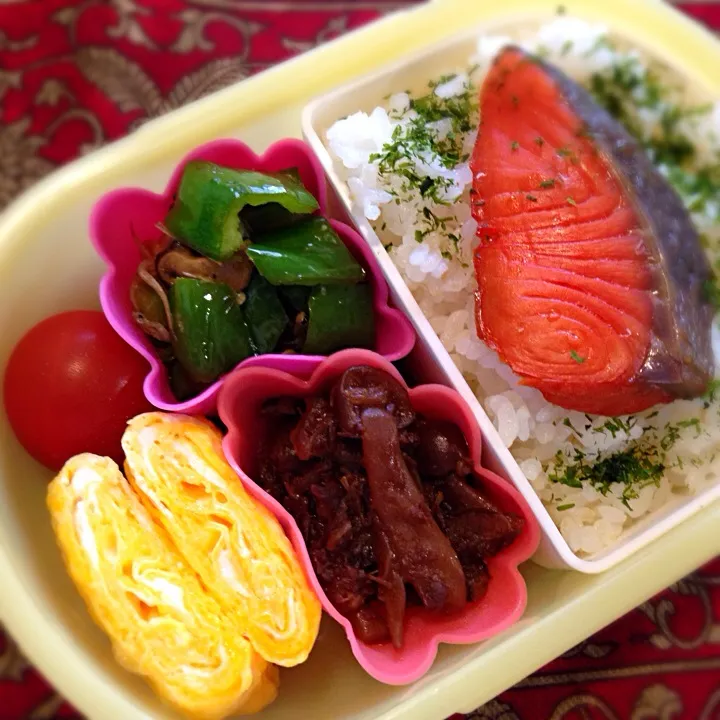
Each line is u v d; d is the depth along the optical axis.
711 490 0.17
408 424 0.17
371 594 0.17
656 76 0.20
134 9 0.25
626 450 0.18
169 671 0.15
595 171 0.18
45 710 0.21
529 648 0.16
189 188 0.17
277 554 0.16
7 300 0.18
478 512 0.17
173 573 0.16
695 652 0.22
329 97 0.18
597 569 0.17
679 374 0.17
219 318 0.17
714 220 0.19
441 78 0.19
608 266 0.17
